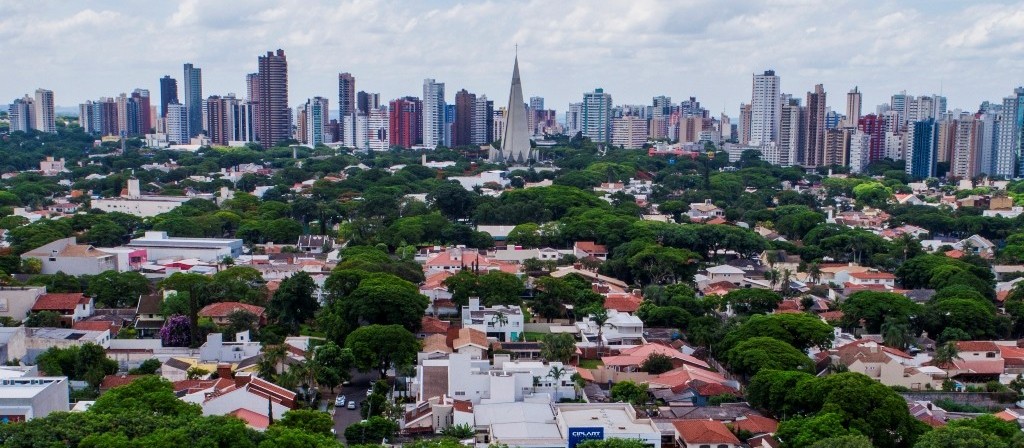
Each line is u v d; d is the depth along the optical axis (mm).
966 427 195875
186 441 180000
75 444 180375
